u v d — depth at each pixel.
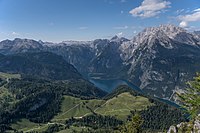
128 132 100.44
